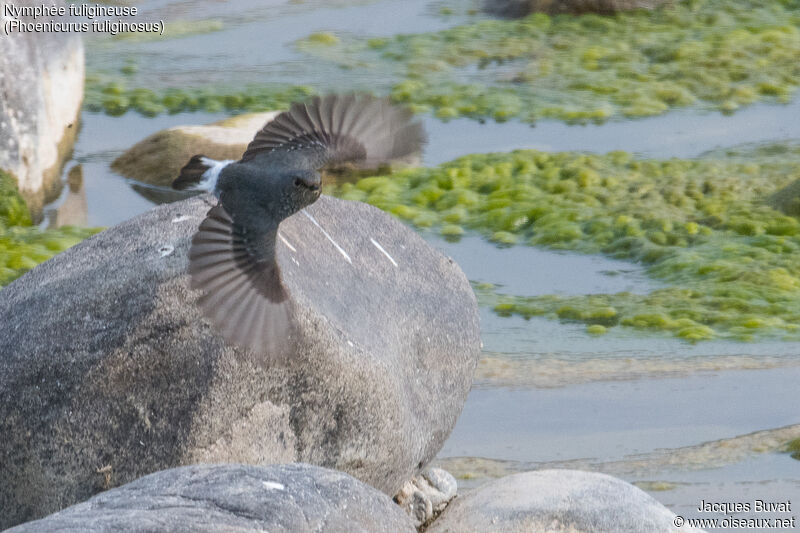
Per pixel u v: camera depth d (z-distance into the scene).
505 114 22.33
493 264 17.03
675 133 21.56
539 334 14.83
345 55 25.23
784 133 21.47
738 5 28.33
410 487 10.42
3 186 18.03
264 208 6.58
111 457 8.97
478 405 12.99
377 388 9.55
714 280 16.19
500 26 27.05
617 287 16.27
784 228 17.61
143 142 19.70
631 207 18.50
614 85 23.73
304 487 7.97
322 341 9.25
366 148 6.93
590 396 13.19
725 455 11.90
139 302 9.06
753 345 14.38
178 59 24.91
